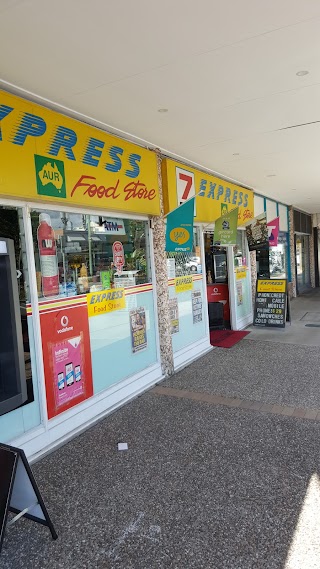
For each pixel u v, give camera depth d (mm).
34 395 3598
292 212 13680
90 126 4230
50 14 2443
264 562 2172
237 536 2381
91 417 4164
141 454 3410
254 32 2795
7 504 2225
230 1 2422
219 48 2986
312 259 17391
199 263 6902
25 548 2373
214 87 3689
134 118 4328
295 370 5480
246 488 2848
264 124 4809
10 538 2465
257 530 2420
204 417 4086
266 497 2734
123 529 2498
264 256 10258
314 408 4168
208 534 2412
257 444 3465
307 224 16641
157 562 2219
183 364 6016
